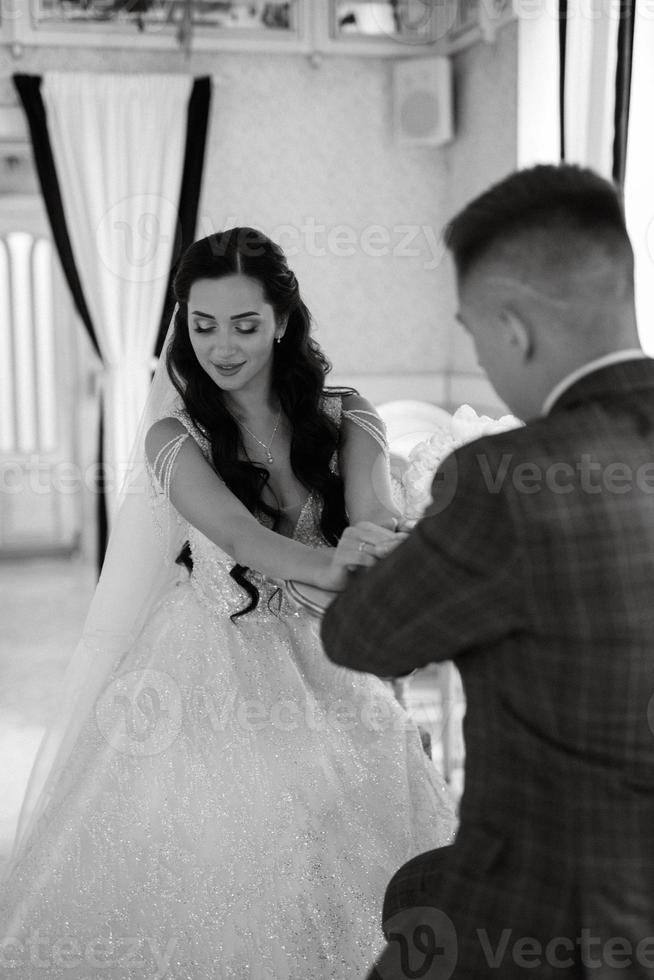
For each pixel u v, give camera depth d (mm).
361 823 2086
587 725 1193
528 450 1198
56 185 5238
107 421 5359
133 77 5207
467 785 1310
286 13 5355
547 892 1224
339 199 5582
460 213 1329
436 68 5316
